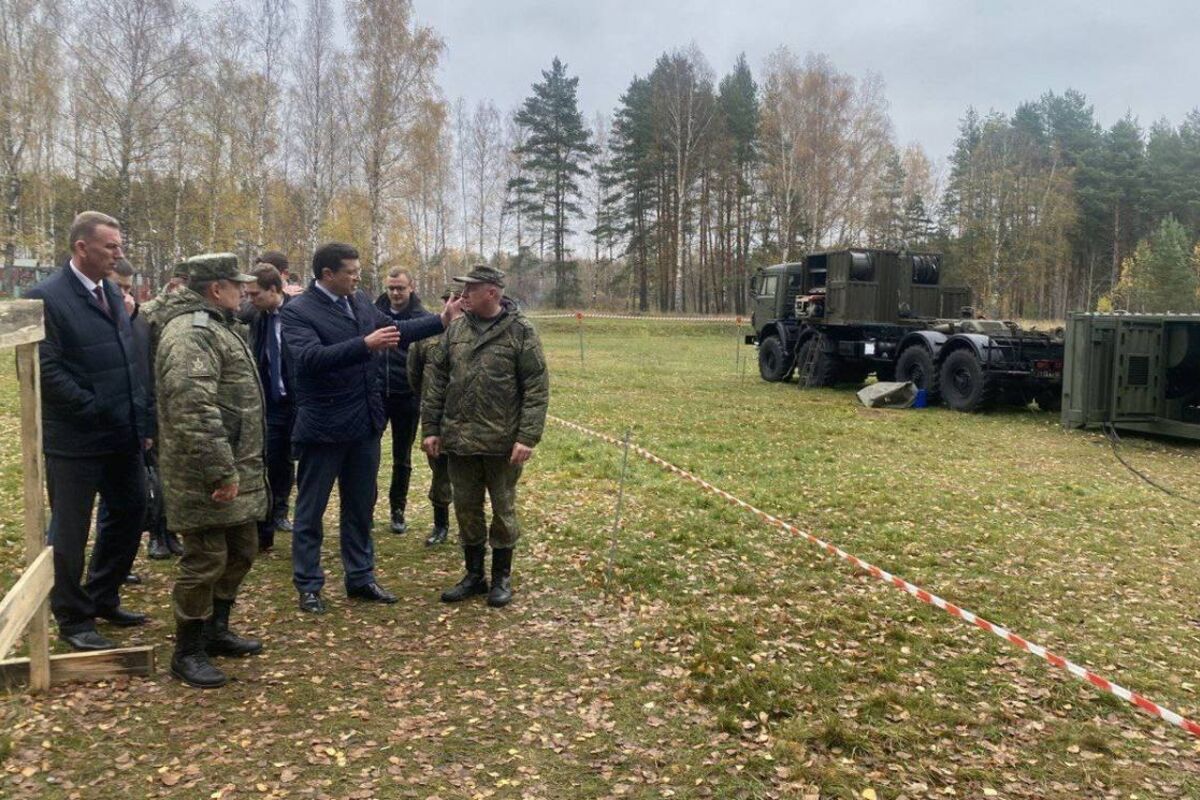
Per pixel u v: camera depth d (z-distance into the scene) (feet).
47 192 107.45
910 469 30.78
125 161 88.84
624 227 169.99
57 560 13.12
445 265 140.26
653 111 149.38
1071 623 16.14
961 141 197.26
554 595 16.78
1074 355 40.37
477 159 156.76
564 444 33.30
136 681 12.50
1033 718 12.23
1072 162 182.60
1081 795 10.34
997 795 10.28
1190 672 14.06
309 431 15.24
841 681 13.23
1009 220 162.20
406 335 15.92
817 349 58.03
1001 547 21.03
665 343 108.99
